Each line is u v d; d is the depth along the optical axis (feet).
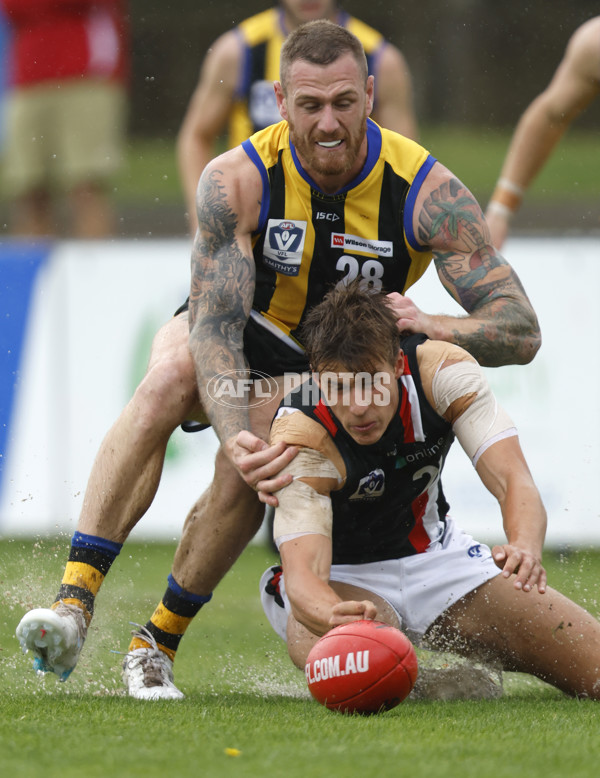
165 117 213.87
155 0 216.33
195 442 86.99
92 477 42.37
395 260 43.21
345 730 31.73
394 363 36.88
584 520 84.69
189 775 26.13
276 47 77.15
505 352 42.55
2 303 88.17
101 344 87.81
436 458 40.29
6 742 29.89
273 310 43.93
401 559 42.39
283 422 38.40
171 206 161.89
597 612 56.95
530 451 85.10
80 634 40.27
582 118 216.13
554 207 162.91
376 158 42.24
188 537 43.11
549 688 45.96
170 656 44.16
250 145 43.01
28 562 60.64
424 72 222.07
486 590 41.65
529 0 219.82
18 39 113.91
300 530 37.14
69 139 115.34
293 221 42.57
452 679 41.24
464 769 26.73
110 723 33.01
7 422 87.40
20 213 118.01
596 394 85.30
